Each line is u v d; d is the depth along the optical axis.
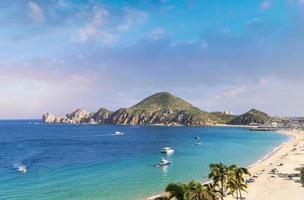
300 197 80.50
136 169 123.75
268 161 144.00
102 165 134.00
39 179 104.06
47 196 82.06
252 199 78.25
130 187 92.25
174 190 44.25
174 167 128.25
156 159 153.00
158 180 101.94
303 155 162.12
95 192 86.19
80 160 149.62
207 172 116.12
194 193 43.75
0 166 132.00
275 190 87.31
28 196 82.12
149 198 79.94
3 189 89.88
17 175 111.50
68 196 82.06
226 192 81.81
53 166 131.88
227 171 67.00
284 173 112.00
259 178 103.31
